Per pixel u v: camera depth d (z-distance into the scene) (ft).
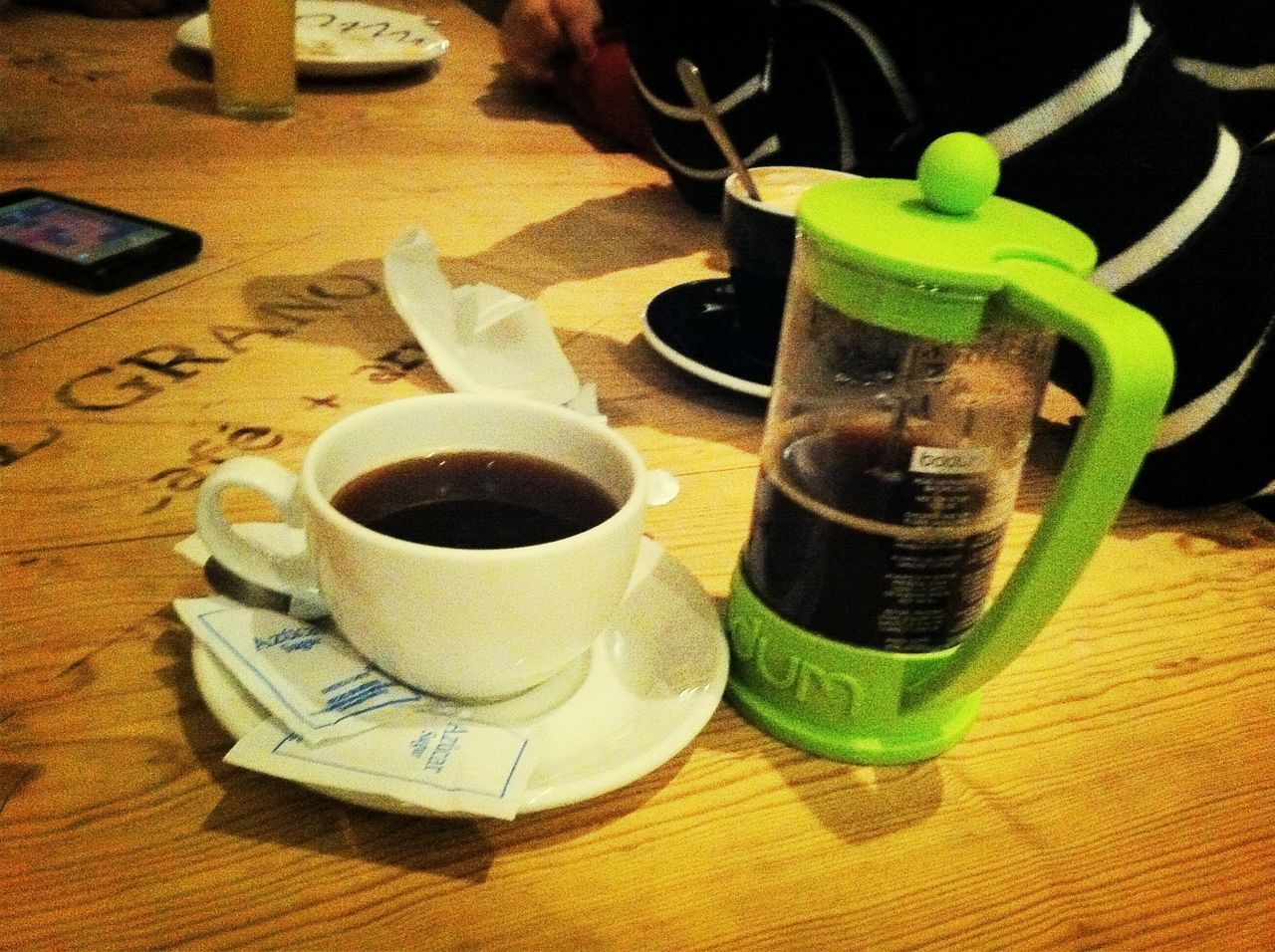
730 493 2.07
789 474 1.44
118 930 1.11
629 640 1.57
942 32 2.26
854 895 1.29
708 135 3.40
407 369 2.36
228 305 2.54
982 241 1.26
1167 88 2.14
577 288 2.88
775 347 2.41
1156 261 2.08
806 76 3.55
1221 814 1.49
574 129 4.21
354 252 2.90
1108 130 2.10
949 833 1.40
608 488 1.48
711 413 2.37
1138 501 2.30
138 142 3.41
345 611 1.30
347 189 3.31
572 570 1.26
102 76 4.00
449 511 1.43
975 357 1.39
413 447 1.51
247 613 1.43
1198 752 1.60
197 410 2.10
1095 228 2.14
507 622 1.26
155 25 4.81
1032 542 1.20
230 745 1.36
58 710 1.37
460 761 1.25
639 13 3.41
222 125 3.67
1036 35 2.10
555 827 1.32
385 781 1.21
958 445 1.35
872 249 1.23
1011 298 1.20
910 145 3.30
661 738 1.36
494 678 1.33
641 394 2.41
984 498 1.37
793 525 1.43
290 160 3.46
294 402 2.18
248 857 1.22
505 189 3.51
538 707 1.41
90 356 2.24
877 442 1.38
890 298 1.26
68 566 1.63
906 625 1.41
